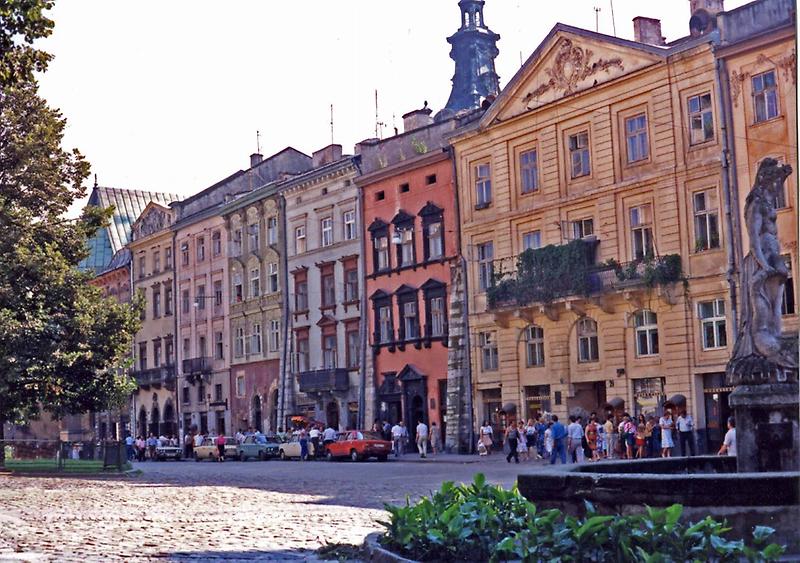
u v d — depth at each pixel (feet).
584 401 148.97
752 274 47.29
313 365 207.72
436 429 173.68
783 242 119.65
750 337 47.11
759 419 46.50
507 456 136.67
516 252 160.04
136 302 152.35
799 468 45.52
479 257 167.32
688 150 133.08
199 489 99.19
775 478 33.88
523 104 158.81
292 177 219.82
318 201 207.10
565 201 150.71
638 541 29.81
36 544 51.29
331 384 196.85
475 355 166.71
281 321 217.97
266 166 242.99
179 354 263.49
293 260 215.10
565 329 149.59
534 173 157.48
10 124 146.51
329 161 215.92
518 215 158.71
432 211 176.14
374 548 40.40
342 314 199.11
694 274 131.44
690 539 29.43
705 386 130.72
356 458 161.38
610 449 126.93
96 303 148.87
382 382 187.93
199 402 252.21
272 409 222.69
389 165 186.70
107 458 136.98
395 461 156.56
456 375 169.07
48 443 145.28
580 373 147.33
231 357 238.89
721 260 128.36
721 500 34.17
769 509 33.83
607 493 36.42
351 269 197.57
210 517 66.80
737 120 127.03
